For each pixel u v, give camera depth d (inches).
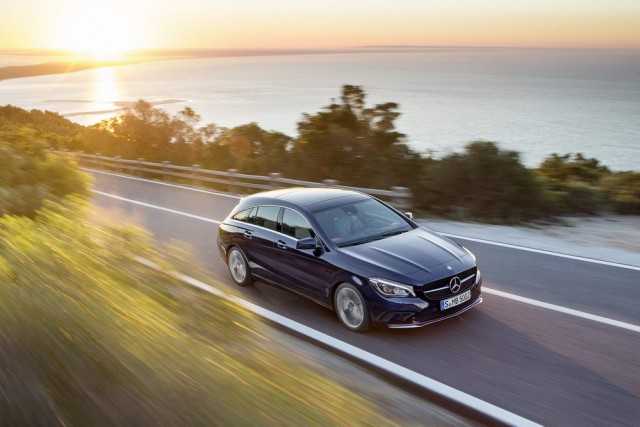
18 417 91.3
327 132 735.7
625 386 200.8
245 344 139.6
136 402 94.4
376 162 671.8
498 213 513.3
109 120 1278.3
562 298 294.8
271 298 315.6
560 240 430.6
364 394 193.8
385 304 248.2
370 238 282.2
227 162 930.7
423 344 246.2
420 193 554.6
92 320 120.8
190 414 92.8
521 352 232.8
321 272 276.7
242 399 101.0
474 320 269.6
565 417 183.3
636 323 257.0
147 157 1079.0
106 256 183.6
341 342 253.8
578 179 683.4
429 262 258.5
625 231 456.4
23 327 115.2
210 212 602.5
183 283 163.3
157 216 592.7
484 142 539.5
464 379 213.5
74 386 98.0
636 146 6210.6
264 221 318.7
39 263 161.0
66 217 239.1
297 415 102.7
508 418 184.9
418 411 189.2
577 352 229.9
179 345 117.1
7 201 359.3
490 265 364.5
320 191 324.8
